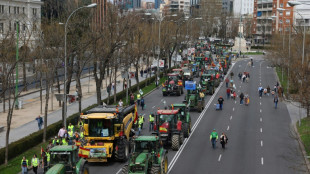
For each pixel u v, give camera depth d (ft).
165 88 229.25
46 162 98.84
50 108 190.70
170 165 108.68
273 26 599.98
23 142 118.83
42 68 174.60
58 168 78.07
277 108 199.93
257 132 150.00
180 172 102.83
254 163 111.65
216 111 190.60
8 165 105.60
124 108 119.03
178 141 122.93
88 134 106.22
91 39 169.89
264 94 243.19
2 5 270.05
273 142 135.54
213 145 126.82
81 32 181.88
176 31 324.19
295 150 125.29
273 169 106.32
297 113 187.32
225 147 128.57
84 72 328.90
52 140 109.50
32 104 200.44
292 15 489.26
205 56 381.60
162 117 126.21
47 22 233.96
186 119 140.87
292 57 226.38
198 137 141.38
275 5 599.57
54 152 81.71
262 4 636.07
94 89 249.14
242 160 114.32
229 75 327.26
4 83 123.54
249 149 126.41
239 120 171.01
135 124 133.08
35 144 125.80
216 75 268.62
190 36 387.34
